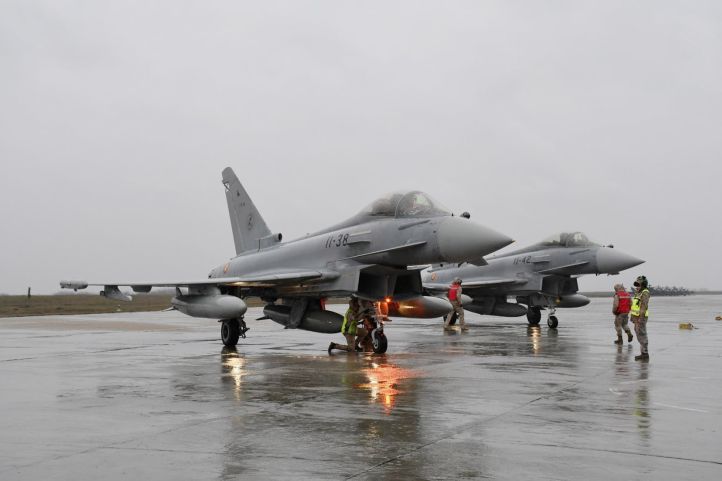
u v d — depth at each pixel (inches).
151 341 705.6
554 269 945.5
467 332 853.2
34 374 414.6
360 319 572.4
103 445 221.8
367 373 415.8
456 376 398.9
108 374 414.3
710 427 247.3
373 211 618.2
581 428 245.6
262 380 384.2
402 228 582.2
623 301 639.1
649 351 565.6
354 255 613.3
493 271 1026.1
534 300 978.1
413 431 241.1
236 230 843.4
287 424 254.7
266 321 1268.5
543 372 418.3
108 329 936.3
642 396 321.1
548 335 784.3
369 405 296.8
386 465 195.0
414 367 449.4
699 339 699.4
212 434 237.8
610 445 219.0
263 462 199.0
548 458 202.4
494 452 210.1
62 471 190.4
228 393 334.0
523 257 991.6
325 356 535.5
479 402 303.9
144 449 216.1
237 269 773.9
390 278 615.8
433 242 559.8
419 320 1285.7
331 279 612.7
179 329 941.2
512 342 674.8
